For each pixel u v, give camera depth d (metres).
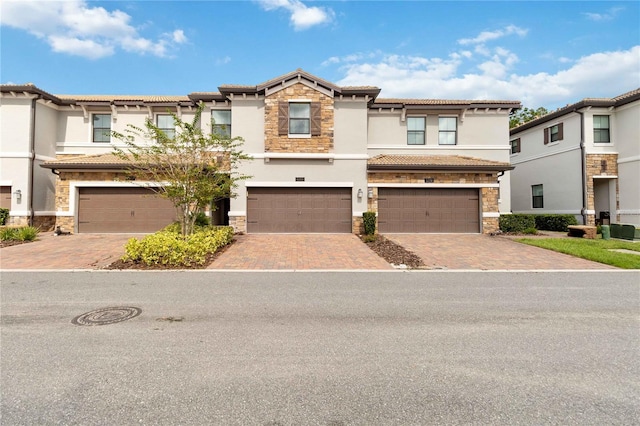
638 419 2.84
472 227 16.33
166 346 4.24
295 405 3.01
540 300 6.38
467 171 16.05
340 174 16.19
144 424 2.73
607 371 3.66
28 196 16.62
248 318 5.30
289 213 16.16
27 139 16.78
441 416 2.86
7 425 2.70
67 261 9.88
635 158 17.45
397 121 18.80
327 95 16.16
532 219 16.50
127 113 18.47
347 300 6.33
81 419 2.79
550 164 20.81
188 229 11.99
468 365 3.78
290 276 8.35
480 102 18.59
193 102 17.58
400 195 16.28
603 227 14.98
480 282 7.81
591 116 18.48
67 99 18.00
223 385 3.34
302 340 4.46
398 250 11.78
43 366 3.70
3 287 7.18
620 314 5.59
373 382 3.41
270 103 16.08
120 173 15.56
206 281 7.77
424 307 5.92
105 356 3.96
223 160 15.65
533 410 2.96
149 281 7.74
